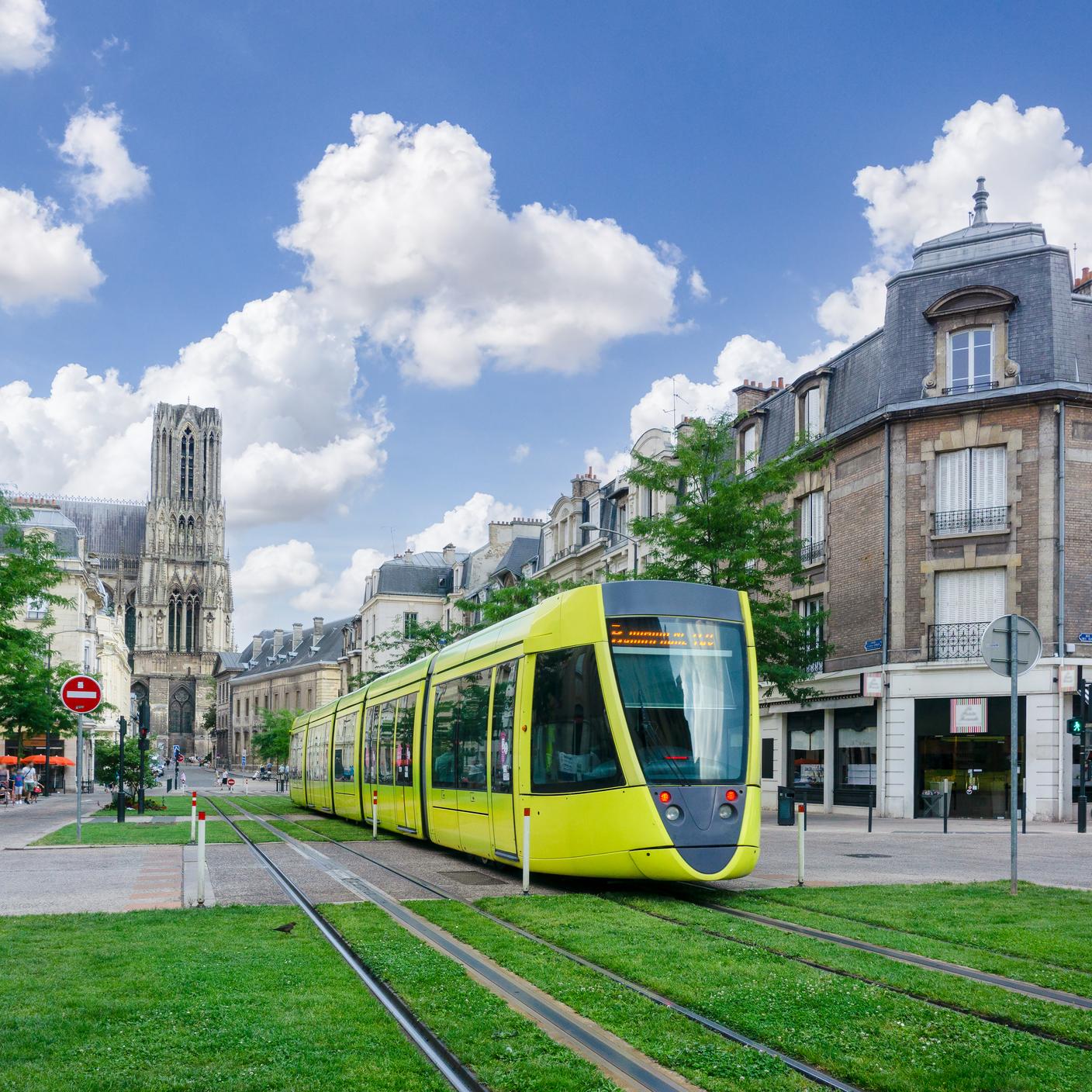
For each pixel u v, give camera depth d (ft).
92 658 237.04
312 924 33.37
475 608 134.00
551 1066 19.01
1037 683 97.14
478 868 52.80
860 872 51.06
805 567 118.93
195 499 574.15
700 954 28.99
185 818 102.89
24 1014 22.15
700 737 42.68
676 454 95.61
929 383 105.19
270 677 444.55
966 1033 21.38
